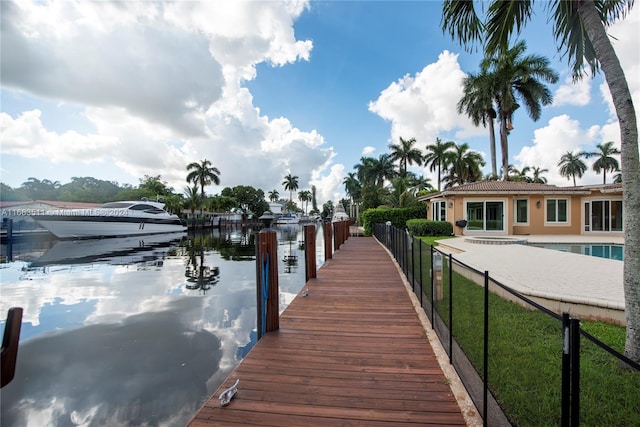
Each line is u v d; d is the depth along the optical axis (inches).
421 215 873.5
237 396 101.5
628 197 110.0
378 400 98.9
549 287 189.6
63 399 139.5
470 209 665.0
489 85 882.8
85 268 499.2
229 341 202.5
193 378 156.2
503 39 152.9
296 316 183.8
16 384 151.3
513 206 663.1
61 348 192.9
